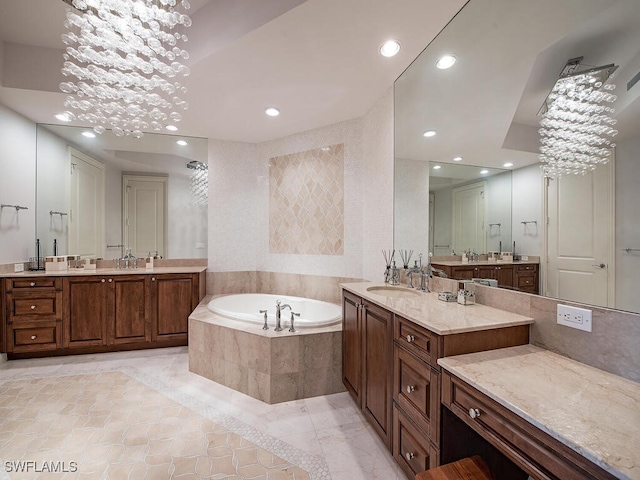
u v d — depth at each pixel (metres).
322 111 2.76
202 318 2.63
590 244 1.09
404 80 2.13
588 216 1.10
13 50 2.35
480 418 0.95
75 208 3.34
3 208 2.75
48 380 2.44
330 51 1.87
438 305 1.61
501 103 1.48
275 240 3.50
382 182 2.45
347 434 1.82
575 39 1.14
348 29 1.67
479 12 1.51
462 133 1.72
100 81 1.80
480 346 1.24
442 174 1.88
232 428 1.85
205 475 1.48
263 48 1.84
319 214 3.15
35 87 2.38
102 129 2.18
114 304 2.98
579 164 1.13
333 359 2.30
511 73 1.42
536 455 0.76
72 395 2.21
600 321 1.06
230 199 3.62
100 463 1.54
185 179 3.57
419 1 1.48
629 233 0.97
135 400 2.16
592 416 0.77
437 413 1.19
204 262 3.64
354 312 2.06
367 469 1.54
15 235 2.89
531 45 1.32
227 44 1.82
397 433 1.50
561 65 1.20
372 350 1.79
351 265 2.90
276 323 2.38
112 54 1.61
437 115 1.87
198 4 1.95
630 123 0.96
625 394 0.88
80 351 2.98
